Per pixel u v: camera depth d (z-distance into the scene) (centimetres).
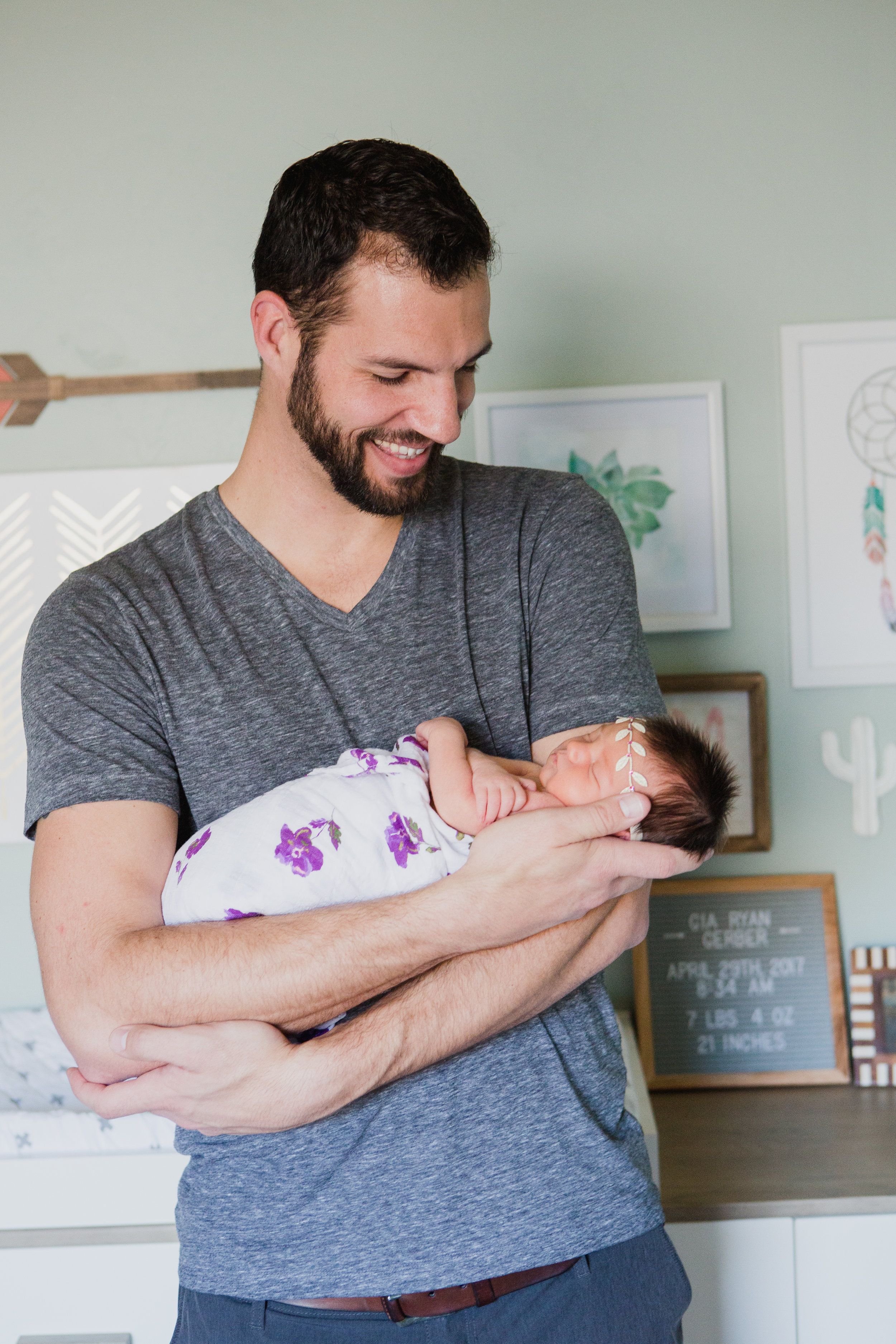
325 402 95
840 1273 153
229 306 201
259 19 197
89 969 87
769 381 199
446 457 116
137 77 199
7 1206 148
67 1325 147
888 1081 193
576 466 197
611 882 89
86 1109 185
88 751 94
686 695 198
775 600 201
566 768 101
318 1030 92
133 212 201
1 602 203
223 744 99
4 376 203
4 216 201
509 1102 92
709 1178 160
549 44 196
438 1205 89
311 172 93
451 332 91
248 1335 92
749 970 197
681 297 198
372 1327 90
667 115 196
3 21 199
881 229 196
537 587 106
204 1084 84
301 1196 90
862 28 194
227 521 107
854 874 201
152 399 203
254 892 91
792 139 196
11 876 204
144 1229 147
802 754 201
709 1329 153
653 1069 195
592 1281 91
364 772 98
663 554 198
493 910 87
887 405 196
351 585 105
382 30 196
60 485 202
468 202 94
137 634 100
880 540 198
